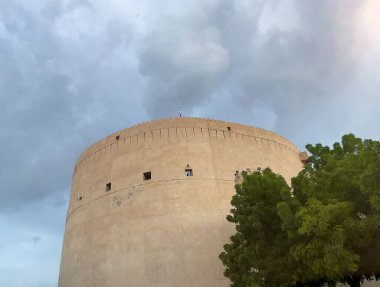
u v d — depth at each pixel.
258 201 20.41
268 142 35.28
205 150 31.55
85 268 29.70
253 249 19.61
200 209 28.78
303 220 17.03
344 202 16.70
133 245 28.06
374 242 17.02
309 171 21.12
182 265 26.62
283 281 19.08
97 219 31.17
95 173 34.06
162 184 29.84
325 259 15.99
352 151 21.27
